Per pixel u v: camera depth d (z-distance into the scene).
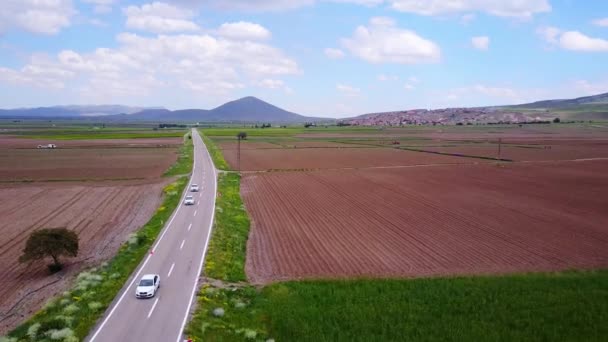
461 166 105.25
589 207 61.03
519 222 53.28
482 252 42.28
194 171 95.25
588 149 146.62
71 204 63.88
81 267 38.38
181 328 25.59
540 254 41.72
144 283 30.50
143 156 128.38
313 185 80.75
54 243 36.84
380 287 32.94
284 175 93.06
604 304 30.12
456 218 55.38
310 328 26.56
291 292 31.91
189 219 51.75
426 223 53.00
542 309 29.36
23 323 26.94
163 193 70.88
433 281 34.19
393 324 27.28
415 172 96.25
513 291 32.38
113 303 29.02
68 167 103.00
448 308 29.50
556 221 53.66
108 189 75.31
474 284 33.62
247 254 41.56
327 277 35.56
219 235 44.75
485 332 26.28
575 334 26.23
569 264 39.09
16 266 39.25
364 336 25.77
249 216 56.78
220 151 145.25
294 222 53.66
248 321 27.42
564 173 93.00
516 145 163.00
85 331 25.03
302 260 39.84
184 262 37.03
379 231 49.53
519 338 25.73
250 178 89.25
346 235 47.94
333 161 118.00
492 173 93.75
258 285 33.72
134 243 42.09
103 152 139.75
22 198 67.88
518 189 75.06
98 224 53.00
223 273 34.91
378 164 110.88
